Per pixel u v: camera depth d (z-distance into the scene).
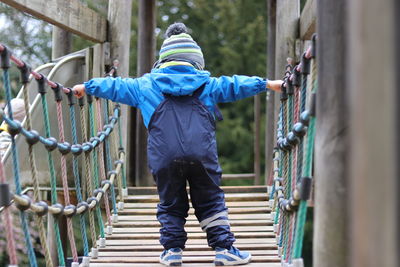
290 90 4.08
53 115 5.91
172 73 3.96
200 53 4.06
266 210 5.56
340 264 2.47
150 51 7.57
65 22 5.31
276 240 4.76
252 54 17.27
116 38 6.35
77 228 13.23
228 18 17.52
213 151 3.92
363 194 1.58
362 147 1.58
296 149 3.62
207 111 3.91
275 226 4.99
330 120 2.51
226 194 6.08
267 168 7.64
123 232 5.20
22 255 12.16
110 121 5.64
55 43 7.10
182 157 3.81
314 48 2.89
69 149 4.04
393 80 1.52
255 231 5.09
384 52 1.55
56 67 5.84
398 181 1.51
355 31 1.62
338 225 2.48
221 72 17.61
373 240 1.56
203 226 4.05
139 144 7.39
